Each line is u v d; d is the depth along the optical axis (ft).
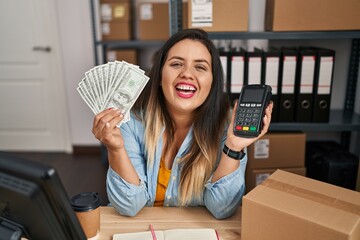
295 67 5.97
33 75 10.59
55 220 2.04
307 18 5.57
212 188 3.39
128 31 9.44
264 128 3.26
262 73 6.02
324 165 6.24
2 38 10.32
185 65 3.64
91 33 10.08
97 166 10.03
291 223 2.54
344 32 5.61
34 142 11.18
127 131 3.86
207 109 3.85
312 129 6.15
